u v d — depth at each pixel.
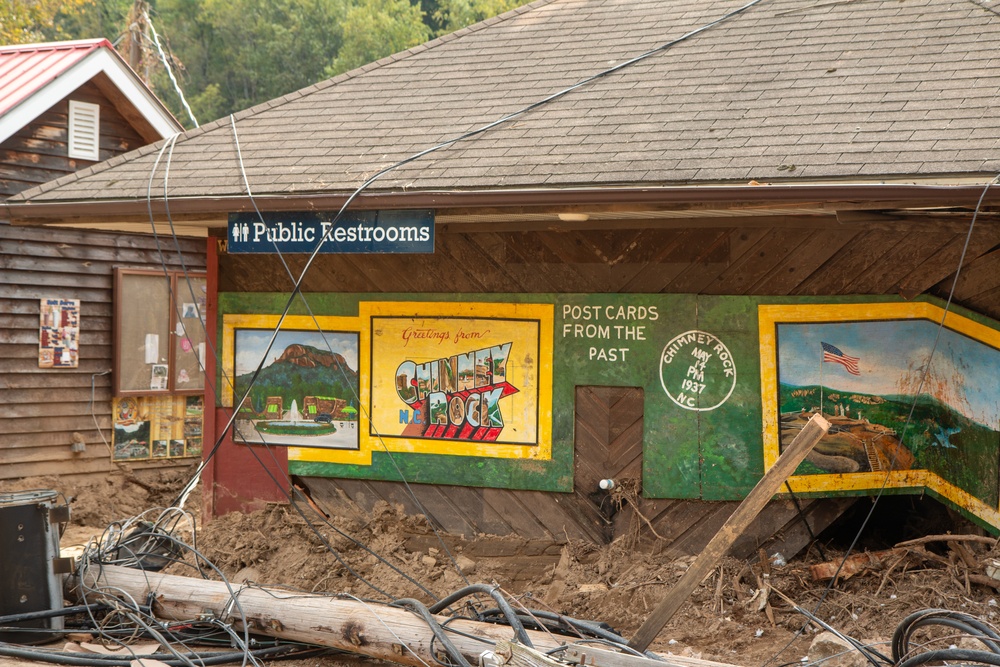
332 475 8.26
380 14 47.72
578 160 6.95
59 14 45.81
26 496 6.81
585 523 7.64
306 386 8.34
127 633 6.64
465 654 5.67
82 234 12.61
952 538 6.75
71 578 7.06
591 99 8.09
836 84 7.56
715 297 7.35
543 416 7.70
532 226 7.67
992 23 8.09
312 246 7.39
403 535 8.04
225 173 7.89
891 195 5.96
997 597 6.47
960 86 7.13
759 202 6.21
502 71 9.20
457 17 50.41
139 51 20.58
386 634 5.96
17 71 12.74
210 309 8.55
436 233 7.95
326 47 49.25
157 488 13.01
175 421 13.53
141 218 8.00
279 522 8.33
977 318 6.85
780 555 7.24
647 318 7.47
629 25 9.77
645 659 5.07
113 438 12.88
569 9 10.55
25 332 12.06
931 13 8.55
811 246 7.20
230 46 48.94
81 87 12.73
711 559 5.32
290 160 7.95
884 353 7.13
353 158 7.75
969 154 6.11
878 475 7.12
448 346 7.93
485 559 7.79
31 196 8.16
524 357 7.74
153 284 13.32
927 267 7.02
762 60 8.27
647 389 7.48
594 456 7.61
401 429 8.06
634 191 6.40
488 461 7.83
